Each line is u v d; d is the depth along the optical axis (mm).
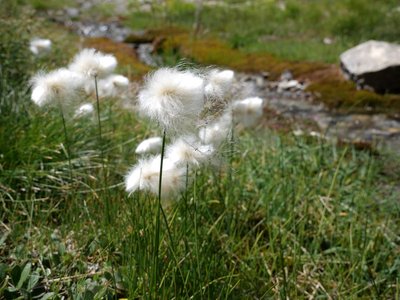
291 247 456
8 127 517
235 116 403
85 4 1941
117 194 447
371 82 1101
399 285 406
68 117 547
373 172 655
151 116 266
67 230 420
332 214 494
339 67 1211
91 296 325
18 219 447
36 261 381
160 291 330
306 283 411
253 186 542
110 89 483
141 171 311
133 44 1467
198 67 322
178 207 385
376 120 986
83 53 381
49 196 483
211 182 494
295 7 1727
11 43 662
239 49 1396
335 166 652
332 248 450
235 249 420
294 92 1140
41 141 513
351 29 1506
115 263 374
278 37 1522
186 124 267
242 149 622
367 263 455
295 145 696
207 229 408
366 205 551
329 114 1014
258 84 1188
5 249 399
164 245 378
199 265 335
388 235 492
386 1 1713
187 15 1740
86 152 533
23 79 628
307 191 536
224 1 1945
